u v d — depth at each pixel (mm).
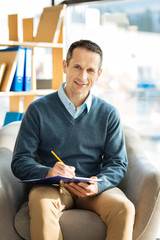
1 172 1728
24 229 1595
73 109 1835
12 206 1646
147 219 1614
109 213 1562
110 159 1854
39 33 2770
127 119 4477
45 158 1845
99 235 1585
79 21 3053
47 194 1592
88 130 1849
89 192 1640
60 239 1502
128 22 3748
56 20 2664
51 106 1845
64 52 2766
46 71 2965
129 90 4387
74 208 1828
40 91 2605
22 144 1767
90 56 1769
